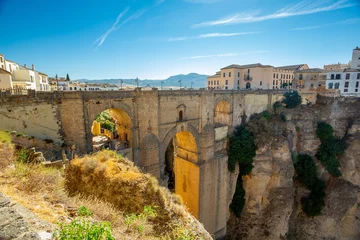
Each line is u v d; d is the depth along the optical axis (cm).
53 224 726
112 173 1355
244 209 3919
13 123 1759
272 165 3819
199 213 3378
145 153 2614
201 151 3397
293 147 4322
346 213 4034
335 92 5188
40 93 1878
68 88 6919
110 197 1263
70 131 2045
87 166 1380
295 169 4319
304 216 4212
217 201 3666
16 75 4853
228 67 7469
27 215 703
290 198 3781
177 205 1342
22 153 1444
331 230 4006
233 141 3838
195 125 3266
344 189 4222
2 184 1013
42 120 1900
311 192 4234
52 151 1858
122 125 2711
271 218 3709
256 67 6894
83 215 929
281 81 7706
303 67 8612
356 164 4331
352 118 4900
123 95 2366
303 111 4725
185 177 3606
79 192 1316
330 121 4934
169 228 1166
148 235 1011
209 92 3375
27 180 1100
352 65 7194
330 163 4378
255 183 3816
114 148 2416
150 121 2636
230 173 3838
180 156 3722
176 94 2927
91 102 2148
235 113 3997
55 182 1201
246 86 7194
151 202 1235
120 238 852
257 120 4212
